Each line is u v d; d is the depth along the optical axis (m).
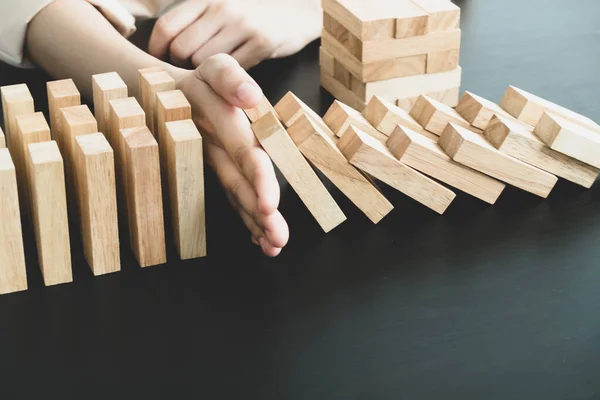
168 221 1.16
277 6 1.62
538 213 1.17
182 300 1.02
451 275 1.06
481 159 1.15
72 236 1.13
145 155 1.02
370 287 1.04
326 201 1.11
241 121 1.09
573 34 1.72
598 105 1.46
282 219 1.04
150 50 1.56
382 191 1.22
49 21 1.39
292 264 1.08
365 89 1.39
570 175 1.21
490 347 0.94
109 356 0.94
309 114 1.20
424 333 0.96
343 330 0.97
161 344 0.96
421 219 1.16
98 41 1.34
